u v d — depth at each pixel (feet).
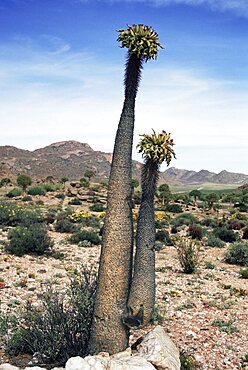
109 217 21.36
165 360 20.84
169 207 181.88
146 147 20.51
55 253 63.26
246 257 65.51
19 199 190.90
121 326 21.45
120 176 21.38
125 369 18.84
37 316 26.81
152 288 21.06
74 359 18.65
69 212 122.83
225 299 43.14
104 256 21.38
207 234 96.12
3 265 53.31
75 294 27.25
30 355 25.98
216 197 200.75
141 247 21.02
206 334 32.35
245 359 27.66
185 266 56.75
